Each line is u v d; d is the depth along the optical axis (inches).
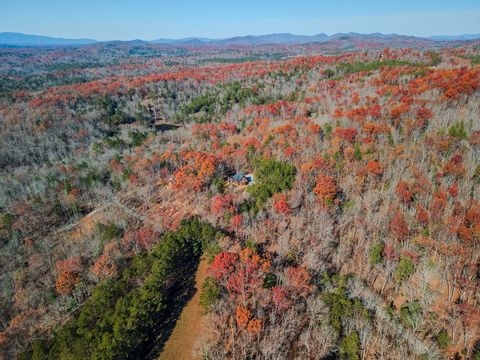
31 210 3838.6
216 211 3011.8
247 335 1818.4
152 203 3782.0
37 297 2642.7
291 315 1886.1
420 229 2450.8
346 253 2492.6
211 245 2581.2
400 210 2613.2
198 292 2284.7
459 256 2132.1
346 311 1969.7
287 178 3147.1
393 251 2290.8
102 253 2893.7
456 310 1974.7
